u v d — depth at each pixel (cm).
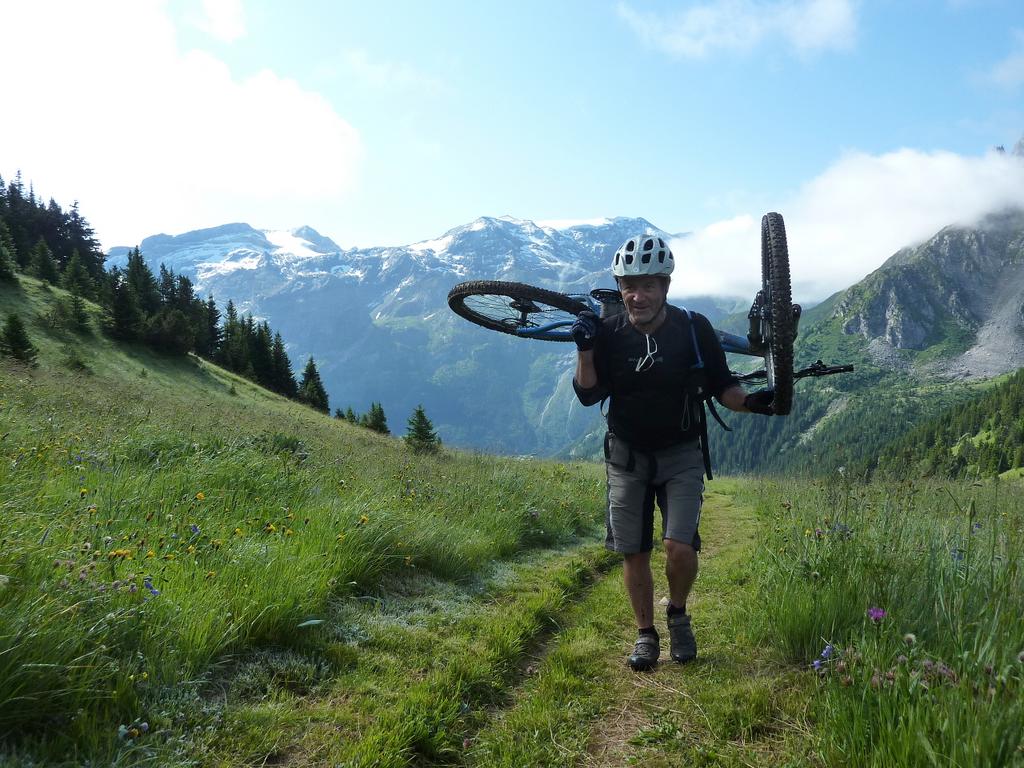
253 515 552
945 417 14725
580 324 368
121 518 450
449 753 279
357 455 1152
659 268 360
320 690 324
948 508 584
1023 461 9156
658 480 383
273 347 9025
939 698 230
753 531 866
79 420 883
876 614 311
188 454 712
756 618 406
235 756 254
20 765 214
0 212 10925
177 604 338
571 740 288
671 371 365
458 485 887
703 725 294
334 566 471
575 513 969
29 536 350
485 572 605
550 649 425
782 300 358
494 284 570
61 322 5978
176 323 6744
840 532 462
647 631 381
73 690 253
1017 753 197
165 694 284
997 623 283
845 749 236
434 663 369
